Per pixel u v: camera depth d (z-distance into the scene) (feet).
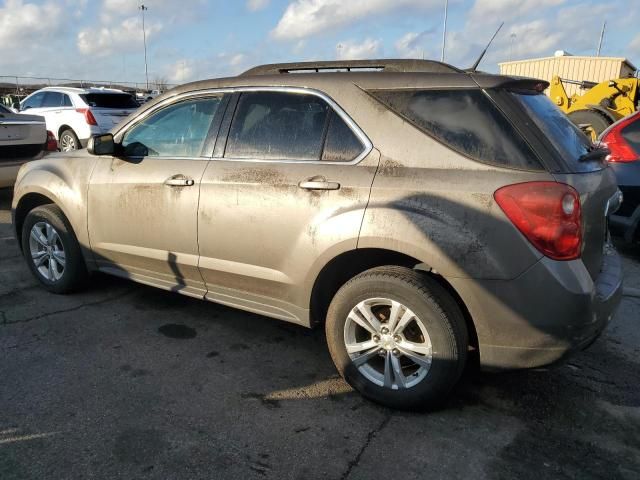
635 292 15.30
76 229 13.50
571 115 40.55
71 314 13.20
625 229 18.72
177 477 7.68
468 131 8.69
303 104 10.25
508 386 10.31
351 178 9.27
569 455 8.34
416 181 8.74
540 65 71.56
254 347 11.80
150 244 12.14
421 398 9.02
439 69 9.48
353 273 10.28
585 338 8.36
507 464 8.10
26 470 7.71
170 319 13.11
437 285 8.82
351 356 9.64
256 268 10.57
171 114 12.08
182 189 11.30
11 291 14.55
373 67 10.27
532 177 8.12
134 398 9.62
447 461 8.14
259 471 7.85
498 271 8.18
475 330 8.84
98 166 13.03
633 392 10.19
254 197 10.27
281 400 9.71
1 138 22.33
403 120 9.17
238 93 11.16
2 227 21.25
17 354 11.10
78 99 39.40
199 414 9.20
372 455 8.25
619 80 40.86
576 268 8.11
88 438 8.45
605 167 9.91
